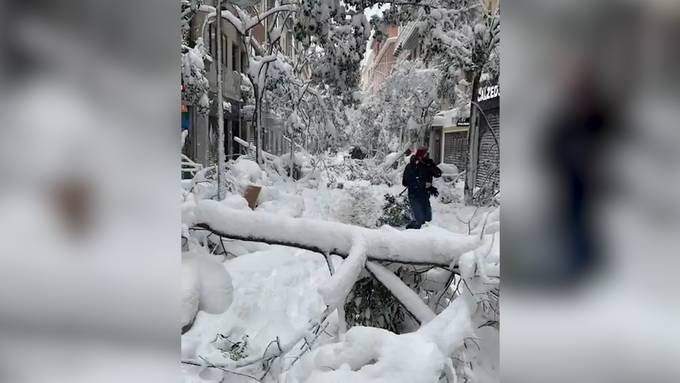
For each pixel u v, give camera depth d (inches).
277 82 588.7
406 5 459.2
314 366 114.5
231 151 673.0
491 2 437.4
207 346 137.6
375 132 997.2
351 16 426.6
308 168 710.5
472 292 119.8
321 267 235.3
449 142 810.8
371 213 339.6
